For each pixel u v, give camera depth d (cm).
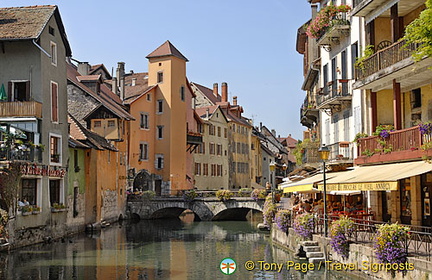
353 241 1780
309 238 2231
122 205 5059
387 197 2297
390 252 1451
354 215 2244
